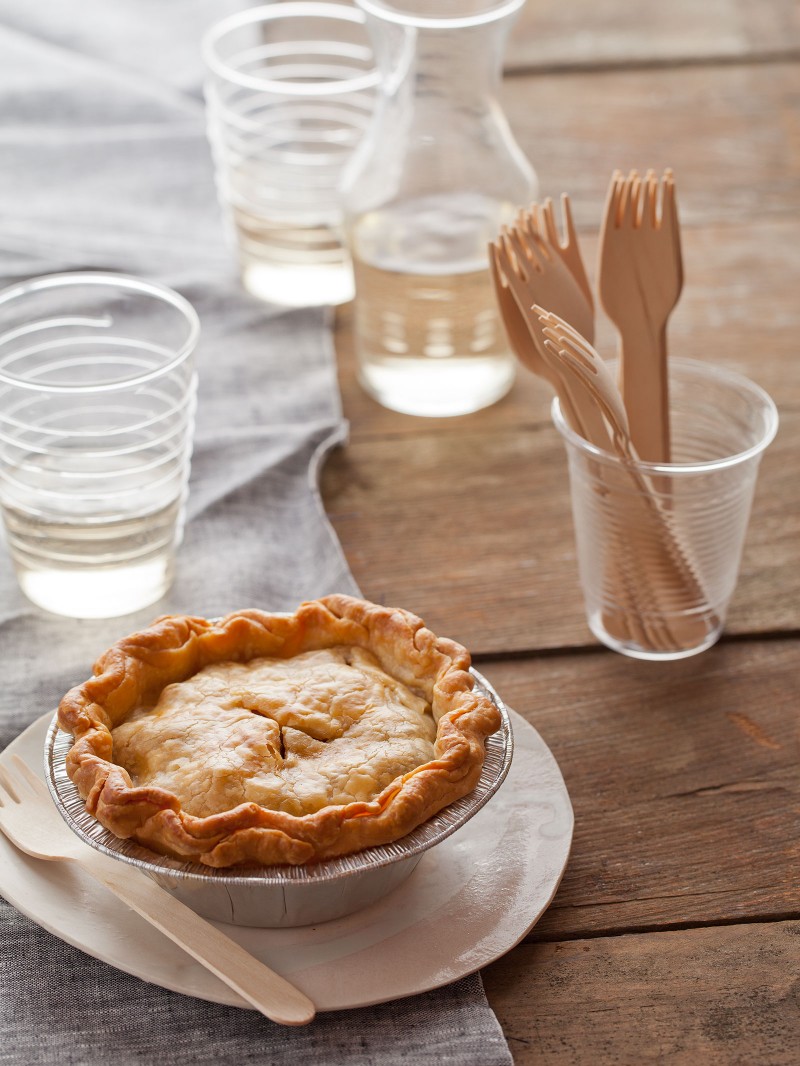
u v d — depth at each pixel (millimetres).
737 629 1010
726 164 1320
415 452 1109
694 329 1188
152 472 1009
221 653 910
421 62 1069
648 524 961
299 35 1408
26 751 922
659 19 1514
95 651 994
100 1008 864
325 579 1020
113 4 1491
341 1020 859
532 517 1070
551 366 958
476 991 867
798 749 956
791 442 1110
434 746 877
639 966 881
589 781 943
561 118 1360
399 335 1109
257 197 1178
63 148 1318
